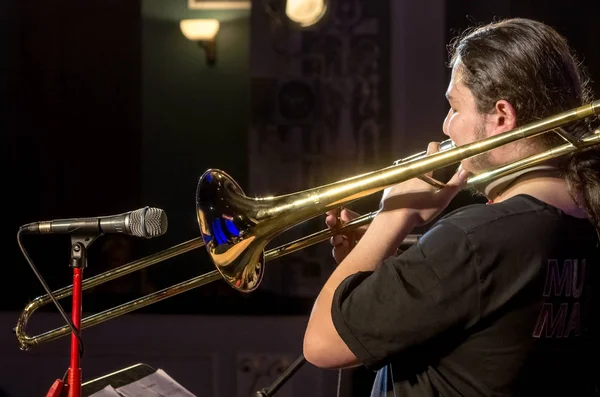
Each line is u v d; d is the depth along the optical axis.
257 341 3.87
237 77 4.80
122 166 4.83
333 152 4.55
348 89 4.54
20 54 4.80
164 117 4.84
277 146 4.59
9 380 3.99
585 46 4.22
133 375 1.69
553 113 1.31
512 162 1.32
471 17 4.34
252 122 4.61
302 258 4.32
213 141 4.82
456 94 1.37
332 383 3.76
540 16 4.27
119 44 4.85
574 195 1.32
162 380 1.71
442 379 1.27
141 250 4.52
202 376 3.89
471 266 1.21
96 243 4.43
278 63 4.60
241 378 3.86
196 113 4.82
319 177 4.57
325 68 4.56
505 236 1.23
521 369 1.23
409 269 1.24
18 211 4.75
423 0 4.38
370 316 1.23
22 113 4.80
